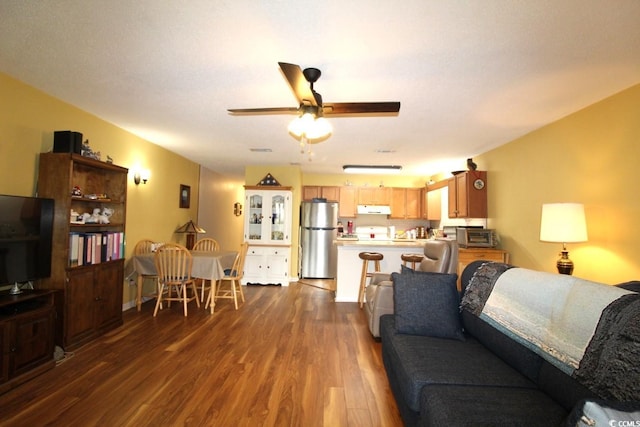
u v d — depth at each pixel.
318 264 6.39
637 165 2.40
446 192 5.59
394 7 1.59
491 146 4.33
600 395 1.11
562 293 1.49
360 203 6.74
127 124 3.57
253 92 2.67
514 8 1.58
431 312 2.14
